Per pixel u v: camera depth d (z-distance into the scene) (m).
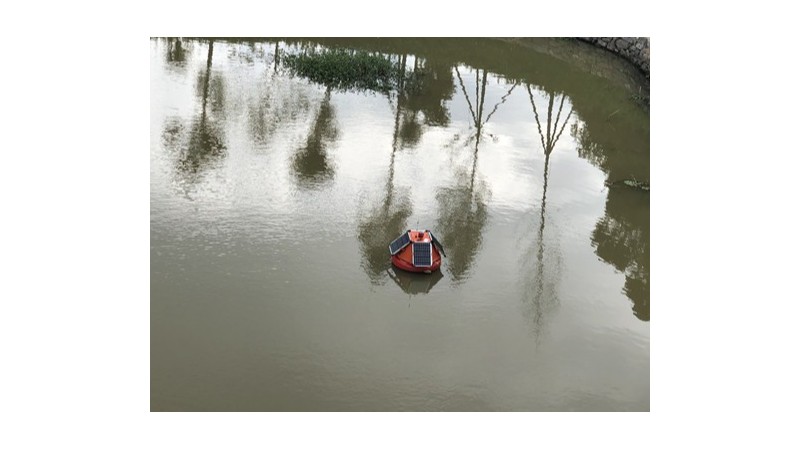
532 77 27.95
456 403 10.17
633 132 22.94
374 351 11.09
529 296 13.24
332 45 29.59
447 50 30.83
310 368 10.53
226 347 10.77
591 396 10.63
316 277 12.98
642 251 15.45
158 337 10.80
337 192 16.58
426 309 12.42
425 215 15.98
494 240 15.29
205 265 12.91
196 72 24.14
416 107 23.20
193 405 9.55
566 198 17.70
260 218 14.91
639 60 31.39
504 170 18.98
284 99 22.50
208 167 17.03
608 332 12.40
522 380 10.85
